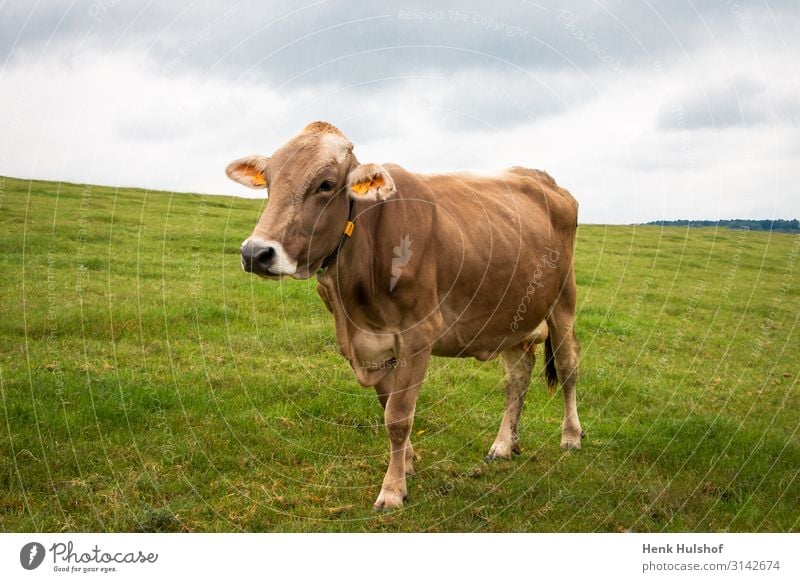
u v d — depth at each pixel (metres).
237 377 8.18
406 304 5.45
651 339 11.97
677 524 5.47
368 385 5.83
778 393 9.26
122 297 11.28
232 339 9.73
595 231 26.84
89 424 6.52
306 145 4.97
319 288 6.20
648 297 15.46
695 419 7.88
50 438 6.13
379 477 6.01
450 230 5.75
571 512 5.60
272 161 5.00
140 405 7.04
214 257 15.62
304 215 4.83
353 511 5.40
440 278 5.70
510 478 6.16
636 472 6.45
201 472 5.88
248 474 5.91
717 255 22.75
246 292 12.53
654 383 9.45
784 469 6.57
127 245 15.84
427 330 5.55
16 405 6.65
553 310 7.19
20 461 5.74
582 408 8.38
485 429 7.43
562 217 7.29
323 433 6.93
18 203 19.80
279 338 9.93
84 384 7.36
